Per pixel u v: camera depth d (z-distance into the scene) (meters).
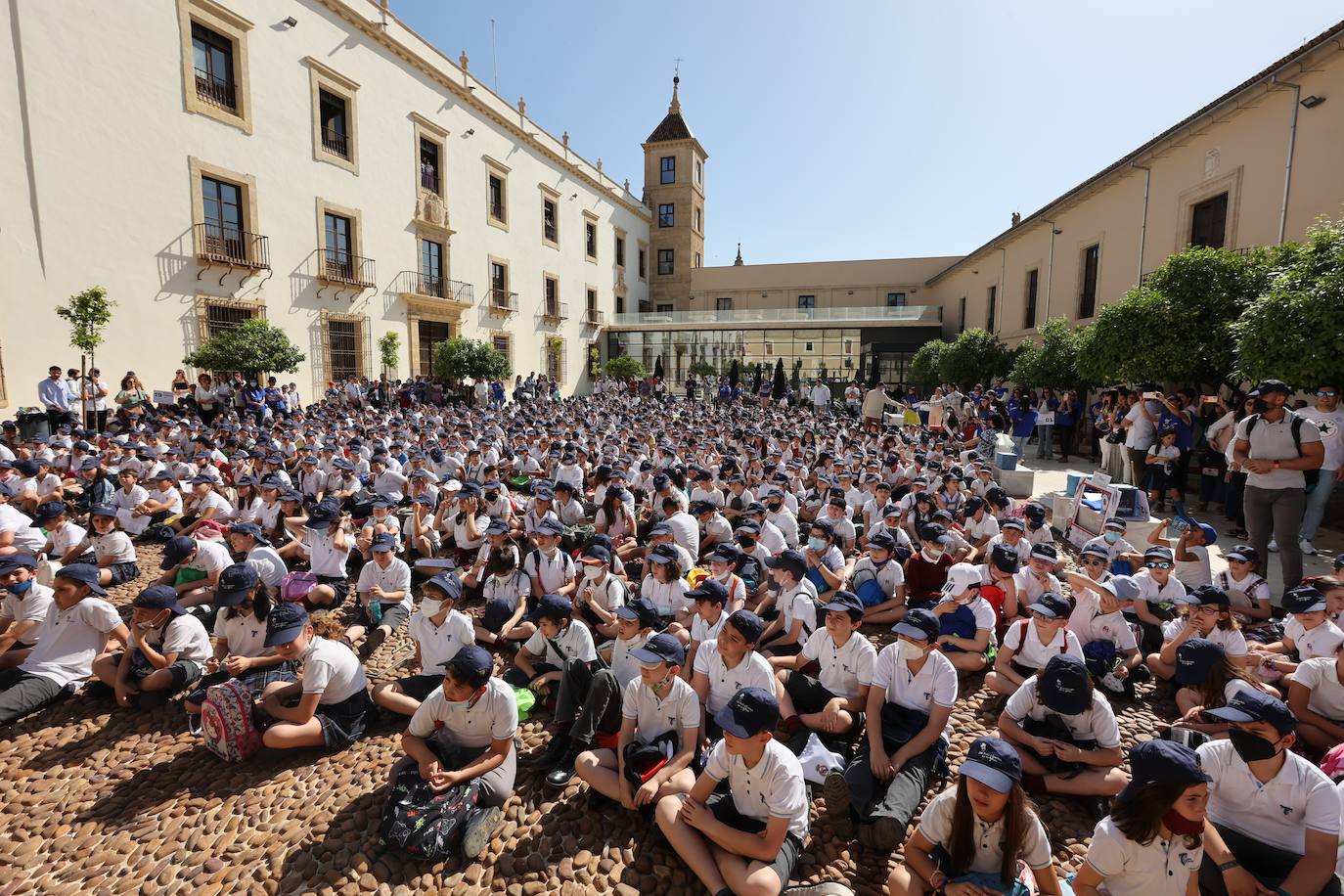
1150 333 10.99
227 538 7.25
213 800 3.78
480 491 7.82
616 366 35.41
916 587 6.32
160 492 9.12
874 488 8.72
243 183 17.64
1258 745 2.85
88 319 13.09
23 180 13.30
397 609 5.94
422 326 25.05
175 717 4.62
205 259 16.53
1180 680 4.13
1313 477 7.44
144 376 15.43
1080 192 19.23
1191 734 3.76
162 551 8.19
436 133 25.09
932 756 3.72
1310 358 7.19
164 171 15.73
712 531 7.75
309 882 3.20
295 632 4.14
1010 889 2.61
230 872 3.26
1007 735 3.86
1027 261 24.38
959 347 23.94
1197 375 10.98
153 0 15.37
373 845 3.40
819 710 4.36
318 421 15.70
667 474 9.21
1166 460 9.64
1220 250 11.09
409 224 23.77
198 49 16.77
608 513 8.08
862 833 3.35
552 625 4.62
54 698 4.73
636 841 3.45
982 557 7.50
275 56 18.53
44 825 3.61
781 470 10.47
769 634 5.24
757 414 22.34
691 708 3.61
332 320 20.69
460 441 12.49
